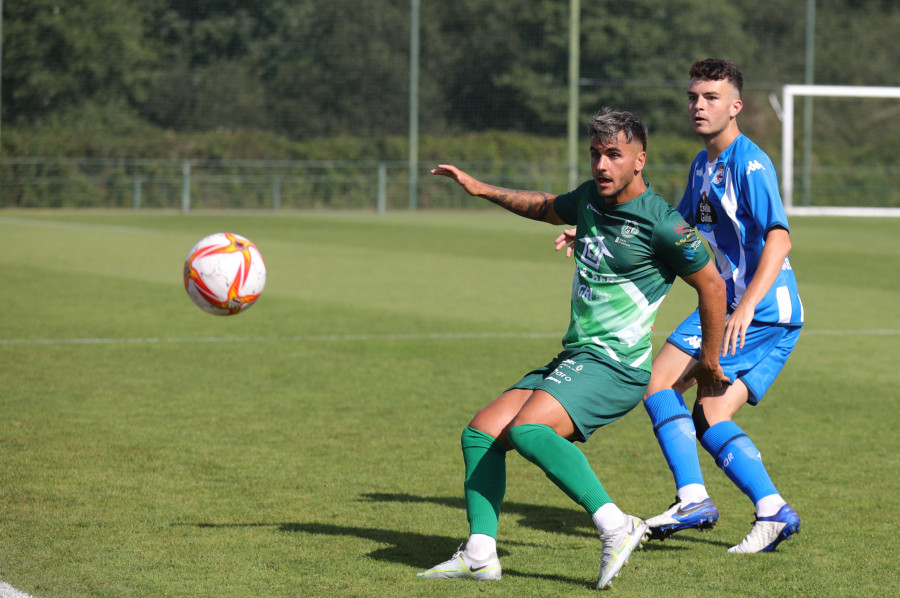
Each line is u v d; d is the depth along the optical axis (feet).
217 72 359.46
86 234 220.64
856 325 110.63
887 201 334.85
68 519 45.32
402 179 326.85
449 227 256.11
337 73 364.17
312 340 97.14
